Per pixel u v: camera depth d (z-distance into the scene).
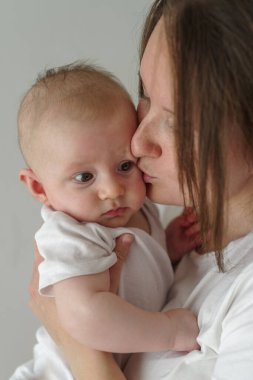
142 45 0.90
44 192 0.95
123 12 1.47
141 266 0.92
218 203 0.76
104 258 0.85
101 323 0.80
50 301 0.94
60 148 0.87
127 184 0.88
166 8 0.78
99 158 0.86
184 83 0.73
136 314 0.82
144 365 0.87
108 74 0.96
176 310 0.85
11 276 1.61
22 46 1.46
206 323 0.82
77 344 0.88
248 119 0.73
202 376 0.79
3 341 1.66
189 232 1.01
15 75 1.47
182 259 1.00
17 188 1.54
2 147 1.51
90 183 0.88
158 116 0.81
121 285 0.91
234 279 0.81
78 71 0.92
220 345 0.78
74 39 1.48
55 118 0.87
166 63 0.76
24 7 1.43
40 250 0.86
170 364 0.84
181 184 0.79
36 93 0.91
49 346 1.01
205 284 0.87
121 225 0.91
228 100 0.72
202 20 0.72
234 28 0.71
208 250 0.93
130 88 1.50
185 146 0.75
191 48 0.72
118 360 0.92
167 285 0.97
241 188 0.81
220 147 0.73
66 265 0.82
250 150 0.76
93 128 0.86
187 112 0.74
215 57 0.71
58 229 0.86
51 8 1.45
